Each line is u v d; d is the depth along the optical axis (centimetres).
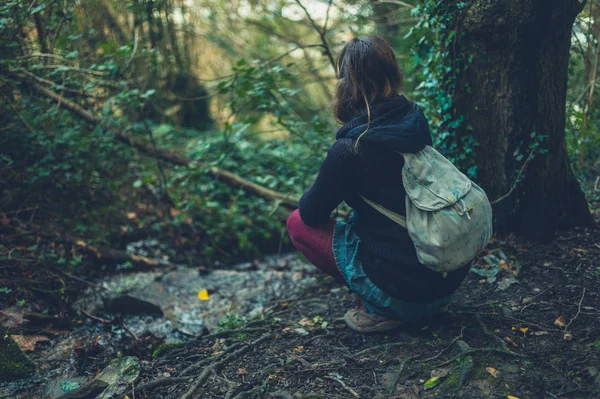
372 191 196
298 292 318
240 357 227
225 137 405
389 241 202
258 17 750
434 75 292
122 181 423
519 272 261
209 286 338
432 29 285
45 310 274
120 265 350
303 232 229
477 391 184
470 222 188
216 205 407
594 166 364
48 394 212
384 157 191
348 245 221
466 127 281
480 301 248
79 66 424
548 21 251
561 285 247
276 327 258
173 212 427
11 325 252
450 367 199
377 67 196
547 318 226
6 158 335
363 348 224
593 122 346
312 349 229
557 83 264
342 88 202
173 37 548
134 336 264
